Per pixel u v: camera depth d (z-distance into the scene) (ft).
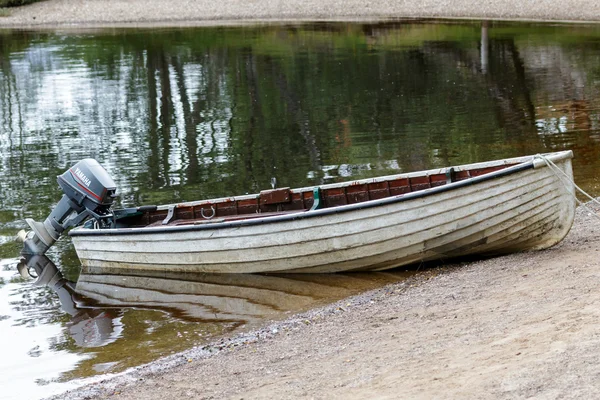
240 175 58.29
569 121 72.79
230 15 183.01
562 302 25.20
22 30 175.42
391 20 165.27
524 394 18.34
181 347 29.86
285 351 26.89
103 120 81.61
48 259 43.52
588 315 23.00
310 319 31.09
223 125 77.20
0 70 119.44
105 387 25.91
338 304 33.14
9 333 32.73
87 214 42.93
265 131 73.72
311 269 38.60
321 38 144.05
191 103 89.71
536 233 35.14
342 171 58.03
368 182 40.50
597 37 129.59
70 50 138.92
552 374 19.02
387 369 22.45
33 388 26.76
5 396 26.17
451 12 168.96
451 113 78.84
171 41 147.02
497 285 29.91
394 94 90.63
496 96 87.04
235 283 38.42
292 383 22.94
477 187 34.53
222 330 31.58
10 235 46.75
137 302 36.24
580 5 161.68
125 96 95.04
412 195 35.47
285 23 168.25
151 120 81.00
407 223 35.94
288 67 113.19
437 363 21.97
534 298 26.53
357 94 91.30
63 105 90.48
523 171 33.83
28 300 37.19
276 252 38.40
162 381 25.72
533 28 144.77
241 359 26.81
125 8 194.18
